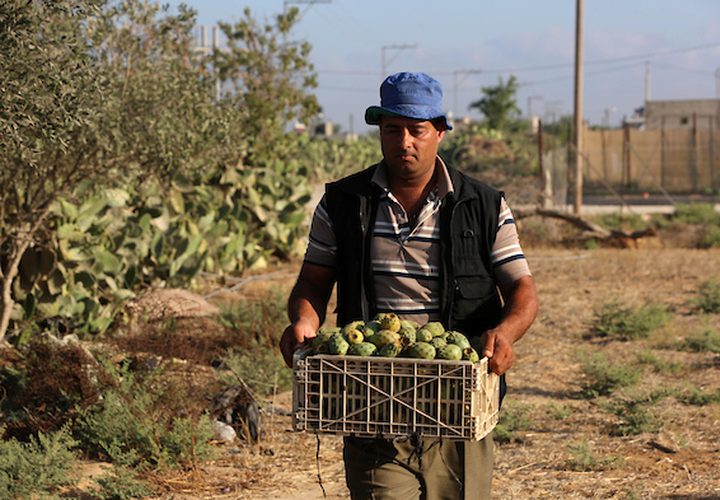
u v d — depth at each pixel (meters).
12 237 10.45
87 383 8.41
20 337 10.70
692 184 62.44
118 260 12.01
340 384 3.98
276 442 8.58
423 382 3.91
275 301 13.61
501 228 4.32
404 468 4.36
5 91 6.61
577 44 36.03
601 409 9.94
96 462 7.90
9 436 8.08
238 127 13.38
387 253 4.33
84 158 10.07
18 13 6.66
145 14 10.95
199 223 16.78
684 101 79.44
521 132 86.12
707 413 9.70
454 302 4.30
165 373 8.93
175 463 7.73
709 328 13.77
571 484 7.57
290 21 21.55
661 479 7.68
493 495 7.34
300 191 20.67
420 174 4.27
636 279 20.25
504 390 4.40
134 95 10.35
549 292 18.41
